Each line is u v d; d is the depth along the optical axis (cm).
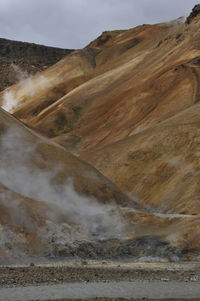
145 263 4969
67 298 3188
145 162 8900
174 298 3253
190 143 8675
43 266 4538
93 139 12850
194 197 7456
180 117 9631
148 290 3472
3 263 4616
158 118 11438
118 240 5322
